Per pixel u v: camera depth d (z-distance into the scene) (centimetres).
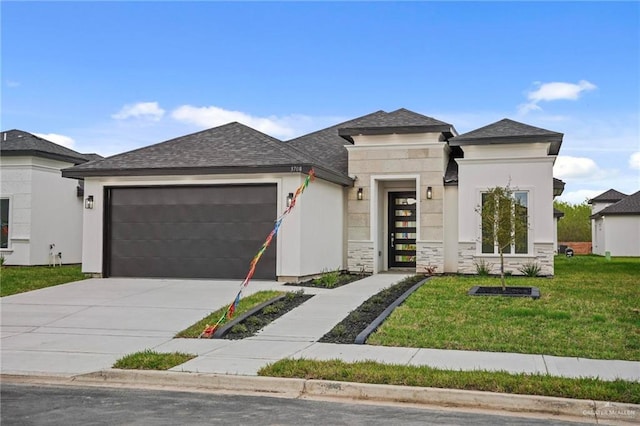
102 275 1688
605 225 3769
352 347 916
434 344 916
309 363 795
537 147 1786
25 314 1209
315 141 2284
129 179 1678
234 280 1617
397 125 1889
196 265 1652
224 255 1636
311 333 1020
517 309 1148
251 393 725
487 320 1073
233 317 1114
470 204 1822
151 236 1681
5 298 1377
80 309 1253
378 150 1927
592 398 654
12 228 2148
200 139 1823
